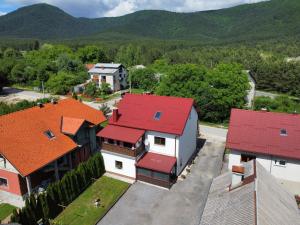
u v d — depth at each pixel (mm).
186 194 32219
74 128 35562
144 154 36344
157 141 36000
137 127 36188
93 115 41750
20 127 33031
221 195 22406
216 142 47062
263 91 108812
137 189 33250
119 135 35406
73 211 29469
